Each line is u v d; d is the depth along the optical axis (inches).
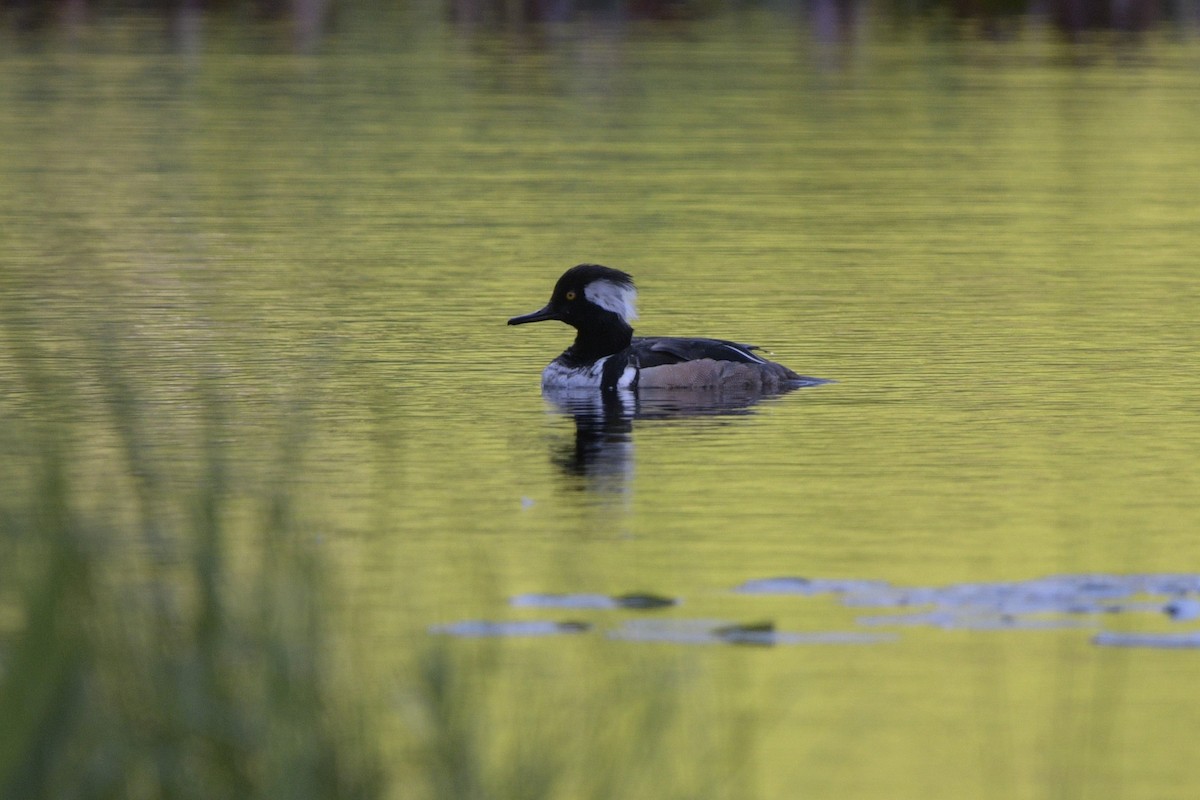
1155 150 1466.5
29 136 1517.0
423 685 346.0
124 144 1485.0
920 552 516.1
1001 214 1200.8
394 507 560.4
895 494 580.1
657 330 868.0
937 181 1336.1
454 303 927.7
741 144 1509.6
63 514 370.6
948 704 407.5
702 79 1884.8
